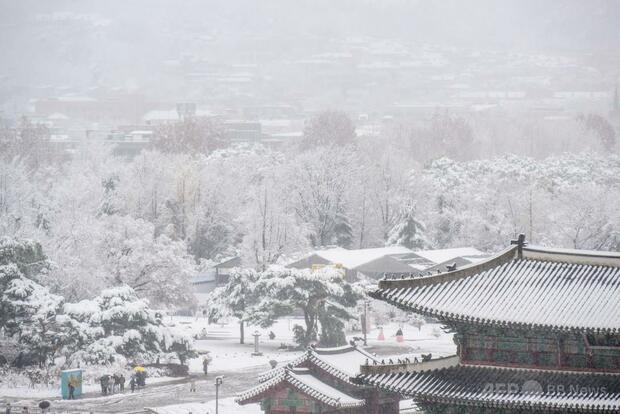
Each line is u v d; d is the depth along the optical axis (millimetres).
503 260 108375
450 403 105000
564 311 103000
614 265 106812
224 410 168875
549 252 108250
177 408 170750
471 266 107750
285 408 148000
